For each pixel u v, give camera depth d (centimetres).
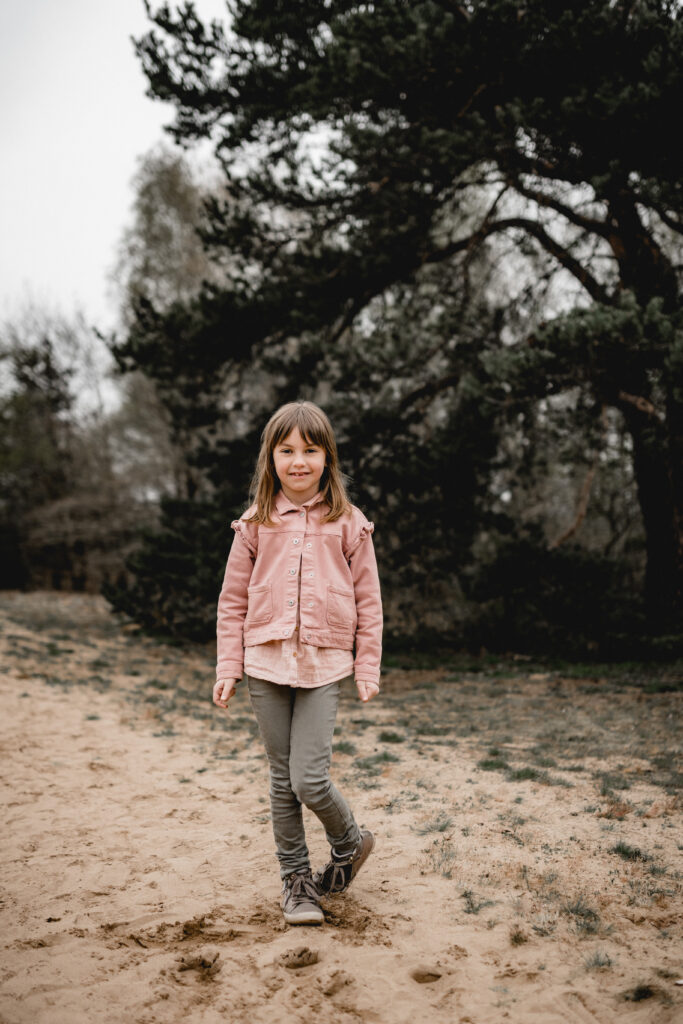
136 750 540
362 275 1096
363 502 1152
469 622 1287
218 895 293
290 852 275
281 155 1113
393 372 1137
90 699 739
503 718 656
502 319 1155
